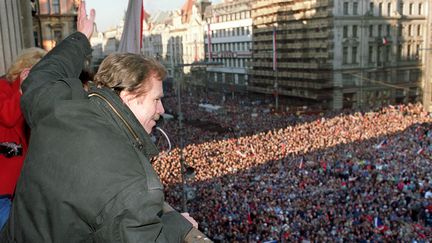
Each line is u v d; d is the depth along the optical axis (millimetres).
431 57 74062
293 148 42781
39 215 1960
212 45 122188
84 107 2172
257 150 42438
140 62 2434
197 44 128375
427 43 82375
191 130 59719
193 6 130250
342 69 81250
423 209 24766
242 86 109938
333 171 34031
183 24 137375
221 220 24828
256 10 99375
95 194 1857
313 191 29562
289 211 25922
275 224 23953
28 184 2041
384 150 40344
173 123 67688
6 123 3328
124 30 6352
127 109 2293
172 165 36344
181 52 140250
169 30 146500
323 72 81312
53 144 2039
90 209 1841
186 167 23156
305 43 85375
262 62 98562
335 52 80375
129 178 1921
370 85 84312
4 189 3479
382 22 83750
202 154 41156
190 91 125188
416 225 22938
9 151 3506
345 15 79875
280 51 93000
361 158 37812
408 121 55281
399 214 24672
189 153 41312
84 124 2084
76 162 1946
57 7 48938
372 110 72312
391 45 85438
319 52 82562
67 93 2318
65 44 2963
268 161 38188
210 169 35719
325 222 23875
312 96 83438
